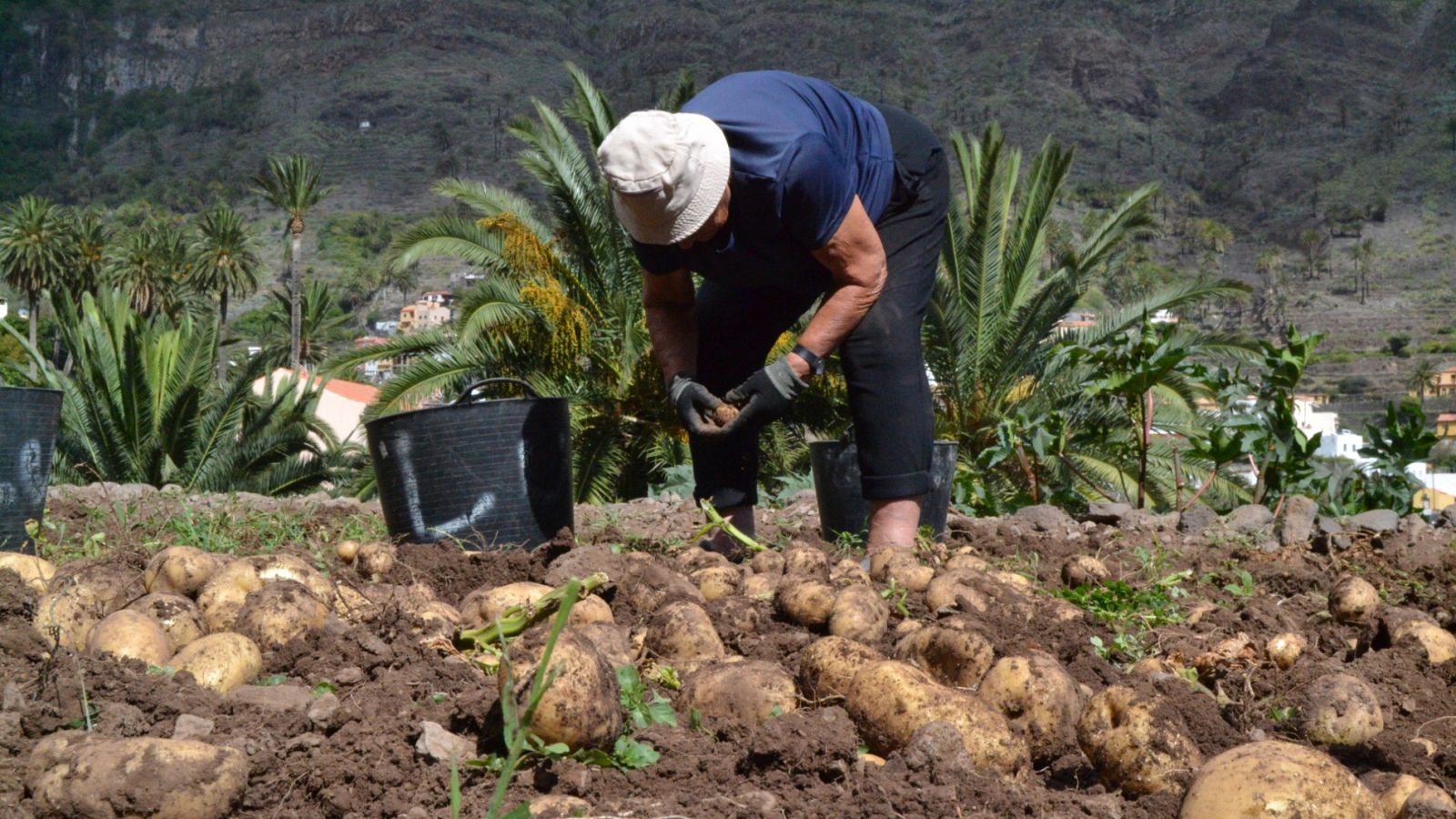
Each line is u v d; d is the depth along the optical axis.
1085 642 2.84
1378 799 1.78
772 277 3.77
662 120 3.43
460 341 15.79
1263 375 7.04
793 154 3.44
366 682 2.45
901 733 2.15
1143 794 2.05
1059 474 15.02
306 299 64.19
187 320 18.69
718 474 4.34
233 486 17.61
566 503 4.49
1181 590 3.84
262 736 2.05
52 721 2.08
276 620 2.66
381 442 4.40
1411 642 2.80
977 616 2.93
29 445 4.08
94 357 17.23
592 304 17.11
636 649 2.76
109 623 2.51
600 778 2.05
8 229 55.94
